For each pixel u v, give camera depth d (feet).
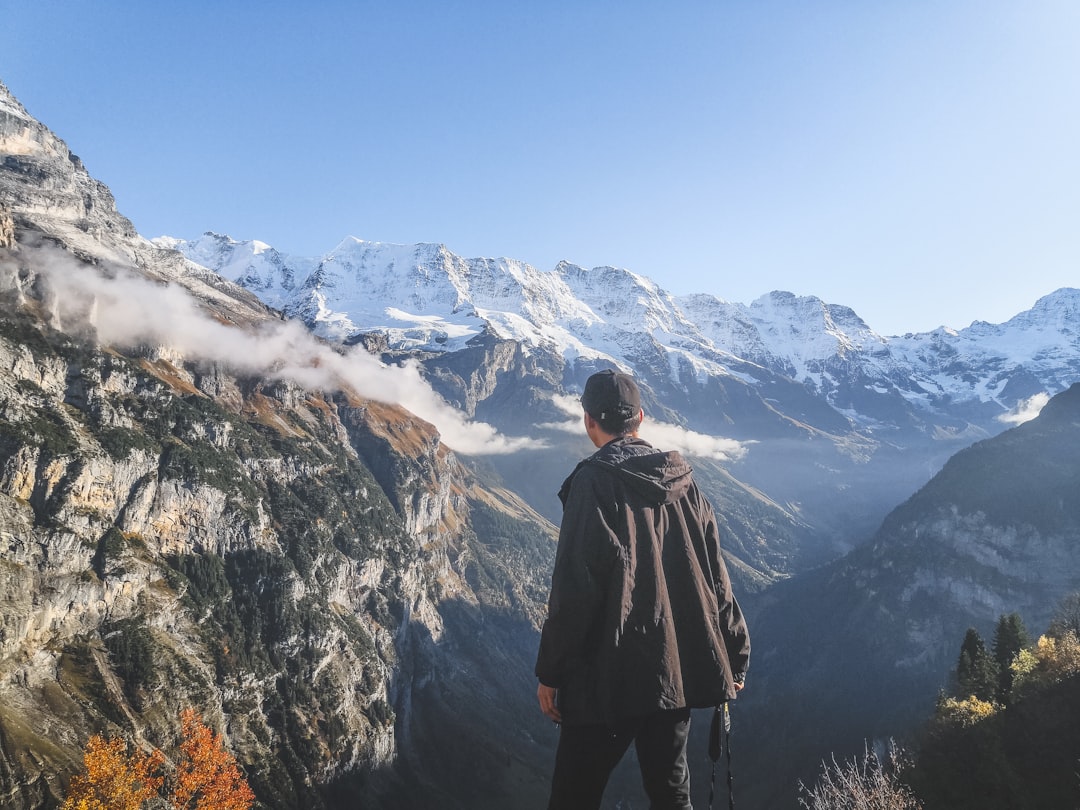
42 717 356.18
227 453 642.22
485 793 591.37
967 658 293.43
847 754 542.57
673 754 14.99
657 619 14.74
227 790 375.45
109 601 447.01
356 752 522.88
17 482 428.15
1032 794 160.25
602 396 17.63
